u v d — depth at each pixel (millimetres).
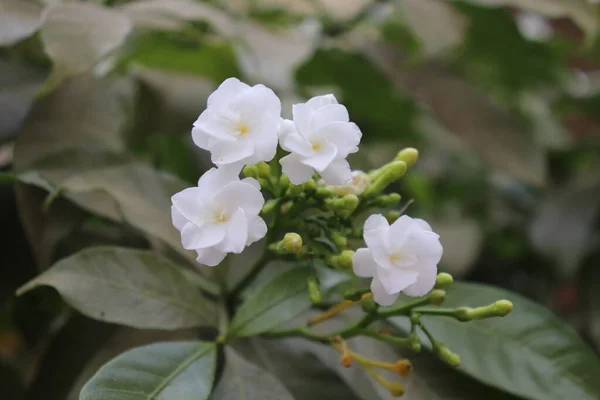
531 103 1899
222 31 1118
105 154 1039
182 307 971
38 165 1024
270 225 973
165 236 999
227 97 925
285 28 1438
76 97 1061
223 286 1017
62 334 1031
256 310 963
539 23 1831
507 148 1247
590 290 1366
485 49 1504
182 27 1130
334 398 1000
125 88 1237
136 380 920
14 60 1124
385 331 958
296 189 948
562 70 1692
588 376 990
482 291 1015
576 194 1483
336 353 1022
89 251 969
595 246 1400
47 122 1044
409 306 950
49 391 1016
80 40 996
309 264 963
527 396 977
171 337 1022
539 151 1254
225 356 966
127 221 1007
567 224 1430
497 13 1350
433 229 1369
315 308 1016
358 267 924
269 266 1050
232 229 910
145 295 966
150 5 1099
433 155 1739
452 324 1004
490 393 1001
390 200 964
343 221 961
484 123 1263
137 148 1263
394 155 1612
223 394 945
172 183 1034
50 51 990
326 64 1338
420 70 1321
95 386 911
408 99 1365
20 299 1111
